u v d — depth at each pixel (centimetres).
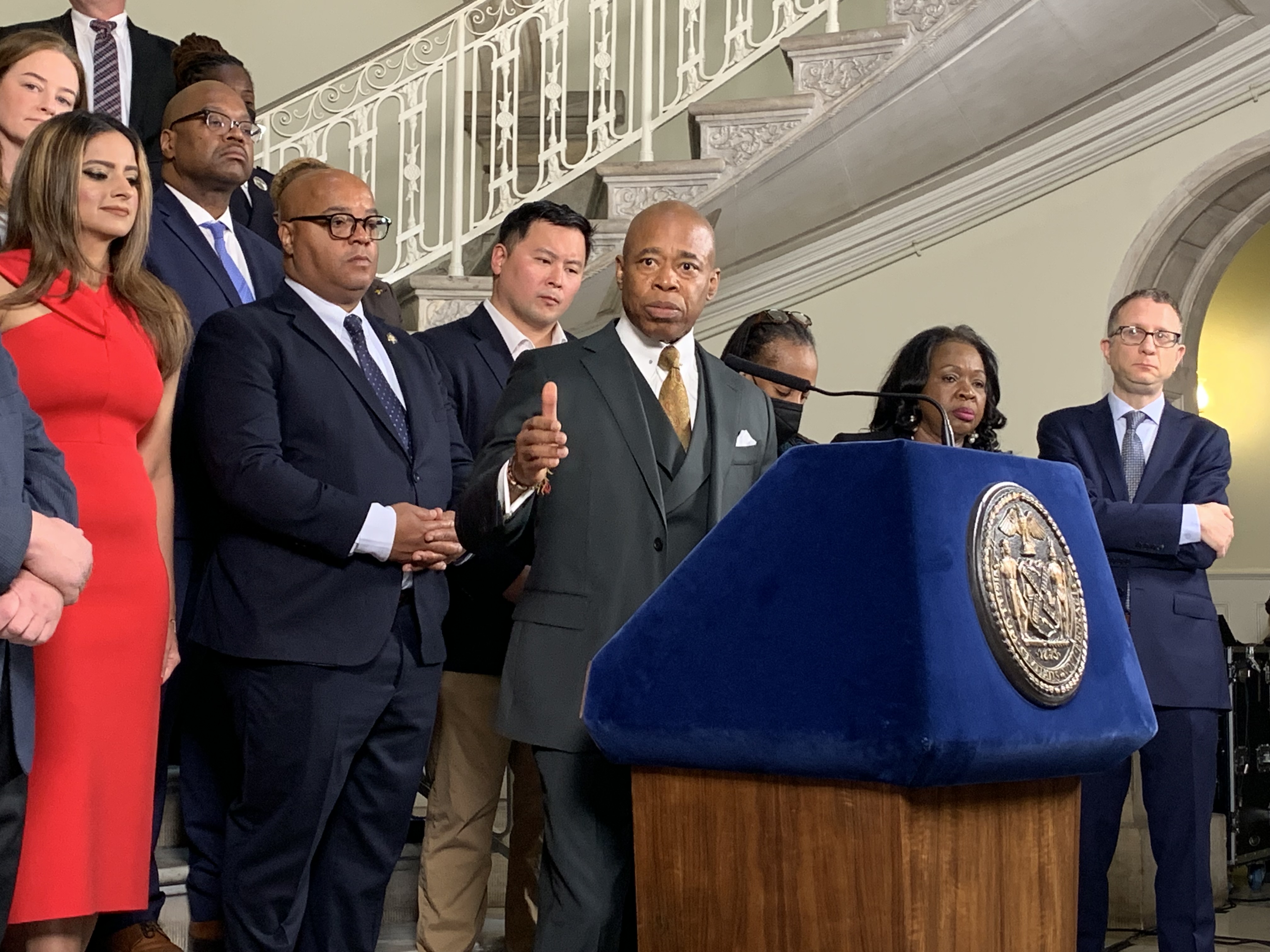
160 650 218
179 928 253
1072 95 530
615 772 182
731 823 133
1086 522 152
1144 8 489
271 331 242
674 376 202
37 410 212
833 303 599
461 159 538
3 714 158
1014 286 566
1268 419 687
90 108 382
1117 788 299
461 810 271
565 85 551
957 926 125
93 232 222
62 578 158
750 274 607
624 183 532
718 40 709
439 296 500
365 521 230
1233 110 517
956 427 273
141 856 212
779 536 133
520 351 299
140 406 222
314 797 228
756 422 207
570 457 193
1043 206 562
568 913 178
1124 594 299
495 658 272
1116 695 144
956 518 128
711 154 536
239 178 299
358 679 234
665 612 139
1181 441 311
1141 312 313
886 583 123
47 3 661
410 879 291
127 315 227
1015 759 125
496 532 177
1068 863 143
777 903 129
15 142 255
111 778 207
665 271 198
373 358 256
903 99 524
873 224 584
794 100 527
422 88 552
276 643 228
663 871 138
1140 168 541
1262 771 482
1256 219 540
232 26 717
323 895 244
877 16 657
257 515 227
